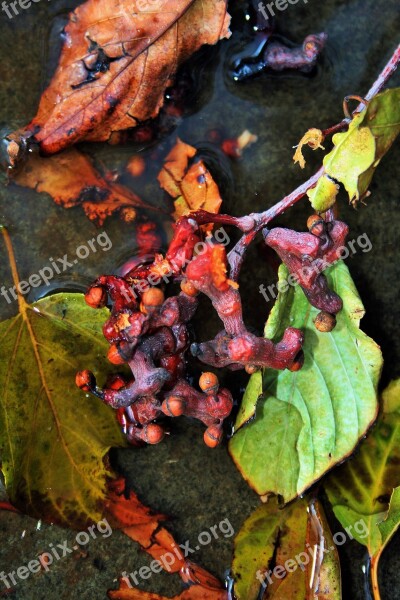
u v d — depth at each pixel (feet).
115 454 1.95
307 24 1.97
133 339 1.77
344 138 1.79
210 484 1.96
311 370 1.90
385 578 1.96
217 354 1.81
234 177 1.96
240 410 1.90
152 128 1.94
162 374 1.78
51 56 1.93
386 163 1.98
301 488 1.90
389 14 1.98
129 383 1.86
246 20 1.95
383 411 1.93
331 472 1.94
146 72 1.90
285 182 1.97
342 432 1.89
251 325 1.96
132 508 1.94
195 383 1.95
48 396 1.90
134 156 1.94
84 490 1.92
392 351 1.97
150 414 1.84
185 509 1.96
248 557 1.92
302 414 1.90
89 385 1.81
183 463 1.96
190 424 1.96
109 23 1.90
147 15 1.89
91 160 1.94
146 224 1.94
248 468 1.92
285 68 1.96
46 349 1.90
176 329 1.82
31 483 1.90
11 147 1.90
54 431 1.90
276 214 1.83
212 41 1.90
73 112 1.91
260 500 1.96
